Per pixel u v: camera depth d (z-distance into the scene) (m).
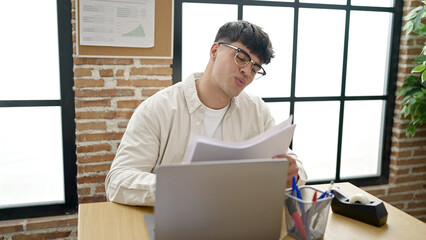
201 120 1.54
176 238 0.90
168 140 1.52
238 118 1.63
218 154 0.97
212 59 1.48
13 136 2.19
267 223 0.97
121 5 2.08
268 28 2.48
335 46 2.66
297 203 1.06
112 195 1.32
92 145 2.21
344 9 2.61
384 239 1.12
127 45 2.13
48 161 2.28
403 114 2.81
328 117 2.76
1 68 2.10
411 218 1.26
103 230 1.13
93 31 2.06
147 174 1.30
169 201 0.87
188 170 0.86
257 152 1.03
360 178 2.90
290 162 1.18
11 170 2.22
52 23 2.14
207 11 2.36
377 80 2.83
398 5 2.71
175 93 1.56
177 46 2.33
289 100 2.62
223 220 0.92
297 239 1.09
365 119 2.87
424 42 2.74
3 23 2.07
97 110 2.18
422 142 2.90
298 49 2.58
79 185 2.23
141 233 1.12
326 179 2.84
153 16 2.14
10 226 2.17
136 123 1.48
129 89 2.21
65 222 2.26
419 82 2.69
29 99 2.17
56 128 2.25
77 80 2.12
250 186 0.91
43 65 2.17
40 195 2.30
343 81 2.72
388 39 2.79
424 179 2.97
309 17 2.56
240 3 2.39
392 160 2.92
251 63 1.37
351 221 1.23
